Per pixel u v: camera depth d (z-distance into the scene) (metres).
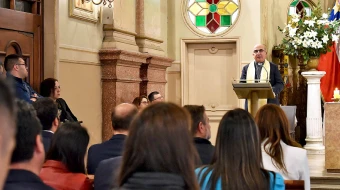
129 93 7.11
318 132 7.66
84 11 6.33
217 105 9.02
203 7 9.02
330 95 8.76
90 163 3.14
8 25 5.07
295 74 9.20
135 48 7.40
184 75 9.04
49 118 3.25
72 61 6.07
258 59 6.74
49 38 5.68
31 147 1.47
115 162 2.52
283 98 8.87
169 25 9.11
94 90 6.62
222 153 2.07
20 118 1.46
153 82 7.89
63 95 5.89
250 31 8.80
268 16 8.90
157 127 1.26
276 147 3.08
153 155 1.25
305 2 9.31
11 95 0.84
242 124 2.09
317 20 7.68
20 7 5.36
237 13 8.89
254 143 2.07
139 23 7.69
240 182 2.02
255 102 5.41
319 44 7.56
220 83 9.02
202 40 8.96
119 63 6.77
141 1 7.67
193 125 3.00
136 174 1.25
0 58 4.96
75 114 6.16
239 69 8.81
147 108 1.32
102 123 6.81
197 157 1.34
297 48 7.79
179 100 9.04
